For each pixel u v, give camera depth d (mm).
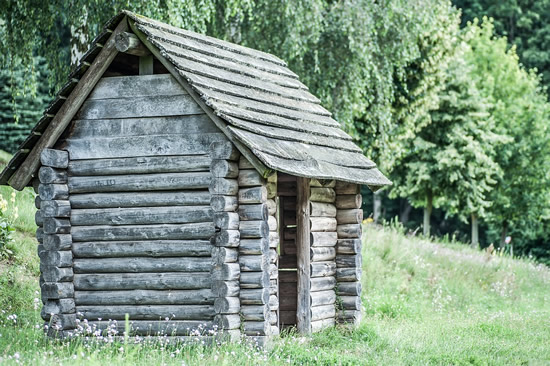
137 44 14602
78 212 15117
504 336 18156
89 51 14648
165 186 14602
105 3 23312
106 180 14945
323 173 15250
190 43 15836
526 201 46875
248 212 14273
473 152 39969
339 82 30656
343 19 28984
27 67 24766
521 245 52500
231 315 14133
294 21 27578
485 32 48438
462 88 40094
